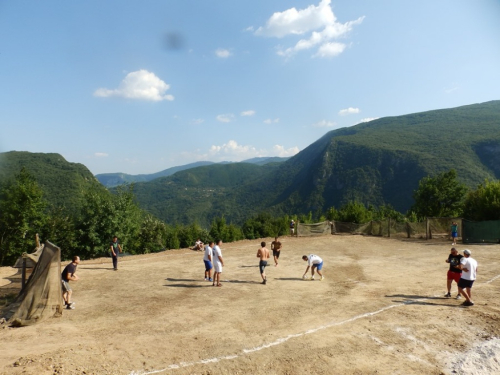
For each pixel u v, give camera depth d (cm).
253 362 646
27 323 853
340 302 1023
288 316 905
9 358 634
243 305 1008
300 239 2614
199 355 673
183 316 911
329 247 2227
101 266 1695
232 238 6053
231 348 706
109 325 847
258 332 794
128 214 2830
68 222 2848
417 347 714
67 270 1004
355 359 662
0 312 930
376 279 1327
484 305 962
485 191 2620
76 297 1121
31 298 914
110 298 1103
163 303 1038
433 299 1036
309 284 1267
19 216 2666
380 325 830
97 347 696
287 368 627
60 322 875
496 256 1719
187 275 1451
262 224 7138
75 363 609
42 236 2788
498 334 764
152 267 1652
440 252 1938
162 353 679
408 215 4225
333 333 784
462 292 973
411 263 1644
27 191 2695
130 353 674
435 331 791
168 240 5300
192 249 2320
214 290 1190
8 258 2725
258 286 1240
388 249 2114
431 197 3759
